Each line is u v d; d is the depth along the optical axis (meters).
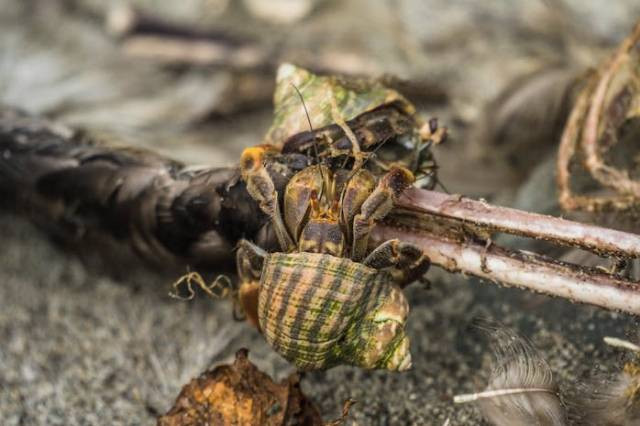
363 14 0.65
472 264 0.45
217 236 0.47
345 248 0.43
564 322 0.47
